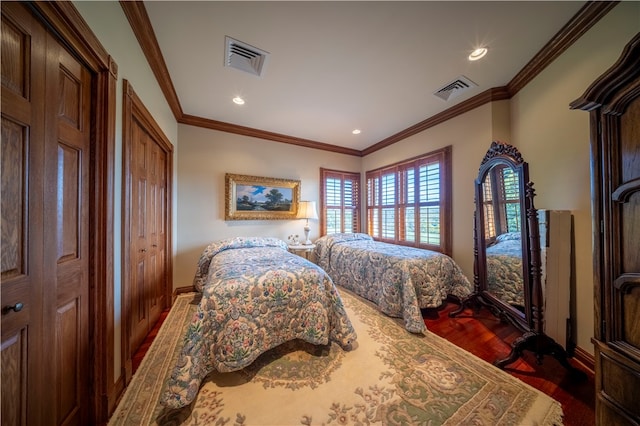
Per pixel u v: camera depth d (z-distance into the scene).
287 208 3.84
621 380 0.90
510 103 2.44
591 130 1.02
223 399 1.30
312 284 1.75
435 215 3.12
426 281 2.34
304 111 2.96
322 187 4.18
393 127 3.48
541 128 1.99
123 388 1.38
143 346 1.86
